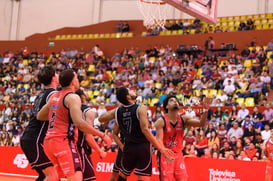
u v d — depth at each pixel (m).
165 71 18.58
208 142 11.57
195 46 19.75
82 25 26.84
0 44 26.25
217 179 7.76
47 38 25.92
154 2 11.20
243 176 7.57
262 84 14.88
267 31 19.48
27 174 9.67
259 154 10.08
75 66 21.52
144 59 20.03
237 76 16.14
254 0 22.62
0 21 28.19
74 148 4.17
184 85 15.98
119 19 25.92
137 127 5.17
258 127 12.12
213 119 12.80
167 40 21.72
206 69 17.58
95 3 26.67
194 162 8.02
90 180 5.04
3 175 9.59
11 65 22.98
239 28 20.58
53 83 4.84
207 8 8.49
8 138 14.30
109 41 23.34
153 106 14.84
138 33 24.06
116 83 18.06
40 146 4.55
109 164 8.72
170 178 5.44
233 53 19.78
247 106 13.70
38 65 22.23
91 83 19.48
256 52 18.09
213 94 15.81
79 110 4.06
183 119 5.64
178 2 7.47
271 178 7.43
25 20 28.05
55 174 4.59
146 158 5.13
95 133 4.12
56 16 27.53
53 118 4.15
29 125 4.73
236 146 10.77
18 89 20.00
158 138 5.44
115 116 5.36
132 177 8.13
